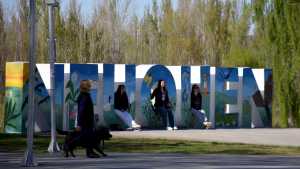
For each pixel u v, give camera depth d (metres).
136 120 33.69
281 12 40.91
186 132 32.28
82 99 20.19
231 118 36.75
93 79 32.16
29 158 18.09
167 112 33.94
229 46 59.50
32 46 18.39
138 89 33.81
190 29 61.22
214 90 36.12
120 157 20.84
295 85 40.72
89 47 55.31
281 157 21.61
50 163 18.75
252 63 45.56
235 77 37.00
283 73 40.66
